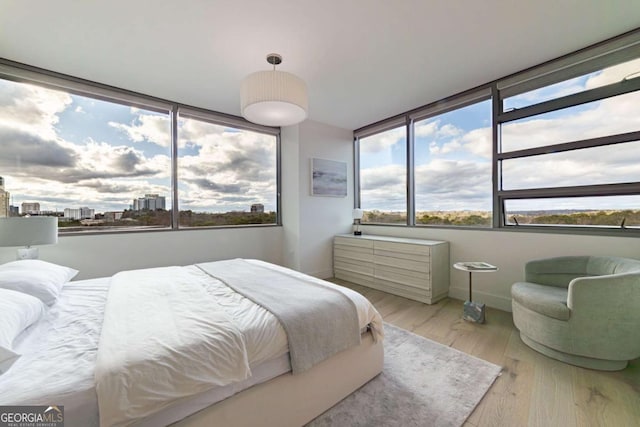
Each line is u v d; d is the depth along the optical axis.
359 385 1.58
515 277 2.72
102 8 1.77
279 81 1.91
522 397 1.49
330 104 3.46
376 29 2.03
